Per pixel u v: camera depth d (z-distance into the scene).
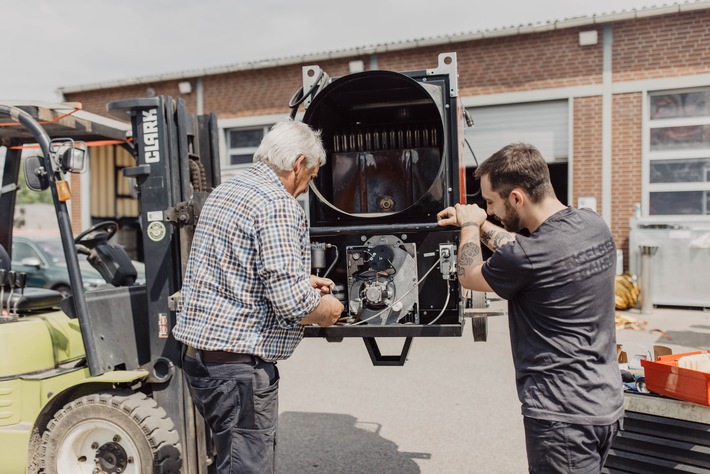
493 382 5.29
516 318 1.98
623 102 9.55
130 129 3.58
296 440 4.08
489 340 6.88
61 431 2.89
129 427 2.80
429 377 5.48
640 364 2.83
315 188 2.69
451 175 2.65
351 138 2.95
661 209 9.48
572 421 1.81
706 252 8.41
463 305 2.62
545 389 1.86
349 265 2.62
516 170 1.97
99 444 2.93
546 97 9.94
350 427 4.30
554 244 1.85
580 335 1.86
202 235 2.21
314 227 2.74
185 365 2.28
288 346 2.25
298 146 2.25
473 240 2.11
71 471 2.90
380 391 5.12
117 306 3.00
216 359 2.18
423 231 2.57
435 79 2.65
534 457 1.89
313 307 2.10
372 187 2.85
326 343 7.06
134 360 3.03
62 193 2.79
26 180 2.83
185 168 3.01
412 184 2.80
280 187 2.21
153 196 2.96
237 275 2.13
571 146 9.86
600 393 1.84
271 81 11.78
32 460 2.95
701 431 2.38
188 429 2.99
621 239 9.62
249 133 12.19
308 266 2.27
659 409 2.46
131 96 12.81
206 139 3.36
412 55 10.72
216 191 2.26
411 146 2.90
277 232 2.07
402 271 2.58
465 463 3.67
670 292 8.63
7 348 3.01
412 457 3.77
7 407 3.01
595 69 9.68
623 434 2.57
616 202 9.66
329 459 3.76
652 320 7.84
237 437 2.18
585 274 1.84
